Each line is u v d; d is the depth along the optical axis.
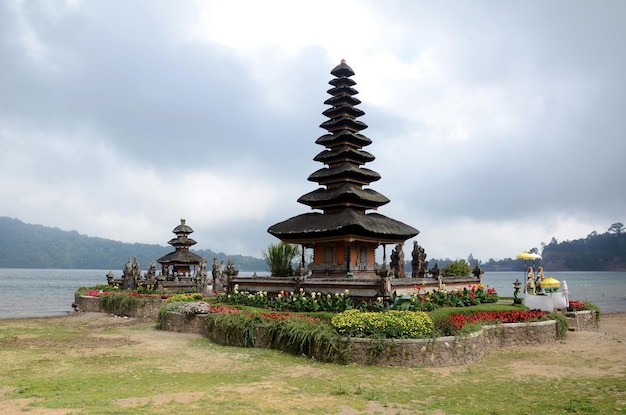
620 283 141.88
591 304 30.36
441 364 17.52
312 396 13.01
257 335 21.73
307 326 19.83
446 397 13.06
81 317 38.69
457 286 32.03
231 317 23.09
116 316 38.69
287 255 38.91
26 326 31.78
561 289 30.31
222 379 15.09
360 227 28.02
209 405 11.65
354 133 34.69
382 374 15.98
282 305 25.02
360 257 31.12
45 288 102.06
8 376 15.39
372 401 12.59
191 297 32.91
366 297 23.59
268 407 11.66
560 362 18.27
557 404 12.29
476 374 16.08
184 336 25.30
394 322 18.05
